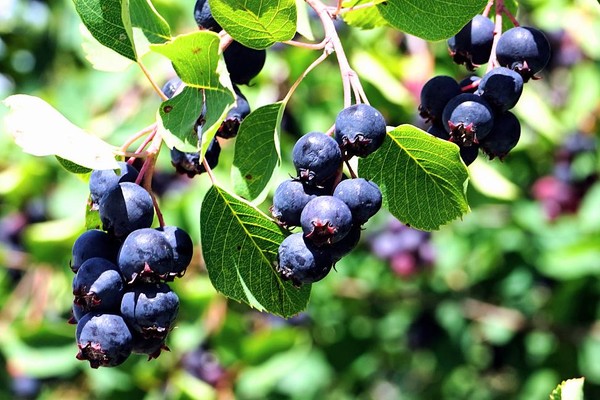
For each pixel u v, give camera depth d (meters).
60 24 5.39
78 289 1.70
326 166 1.69
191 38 1.70
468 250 5.03
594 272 4.49
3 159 5.04
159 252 1.70
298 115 4.45
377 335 5.12
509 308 5.04
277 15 1.78
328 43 1.83
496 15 2.02
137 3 1.99
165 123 1.77
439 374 5.20
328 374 5.11
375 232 5.06
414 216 1.97
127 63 2.12
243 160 1.92
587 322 4.77
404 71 4.29
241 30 1.81
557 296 4.71
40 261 4.46
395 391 6.04
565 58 4.98
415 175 1.93
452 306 5.10
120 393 4.39
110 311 1.71
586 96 4.99
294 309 1.90
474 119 1.83
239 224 1.84
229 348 4.37
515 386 5.20
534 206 4.97
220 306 4.36
